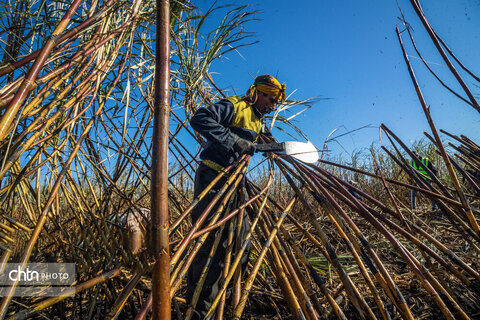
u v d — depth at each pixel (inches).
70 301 78.5
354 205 68.1
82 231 66.4
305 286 63.1
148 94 81.8
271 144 73.9
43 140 50.1
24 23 59.2
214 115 70.4
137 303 80.7
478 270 93.1
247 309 82.0
